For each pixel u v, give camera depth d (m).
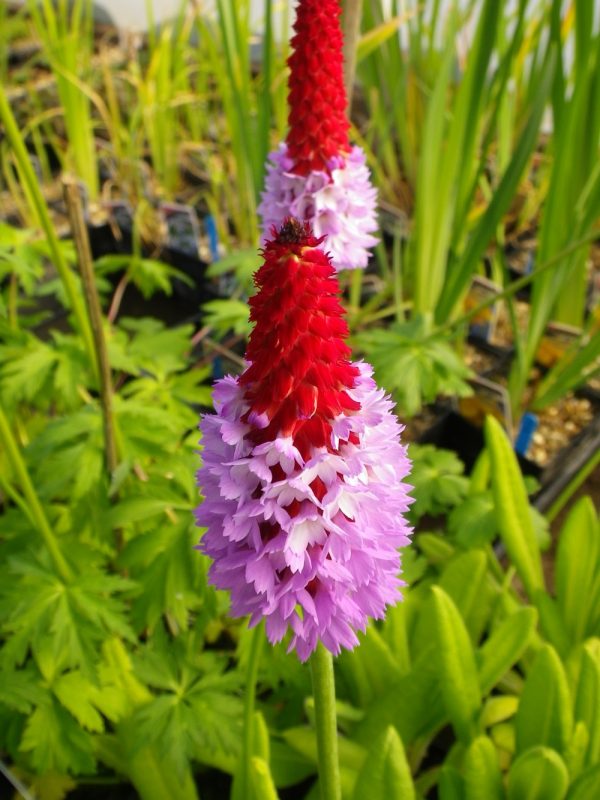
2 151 0.46
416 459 0.27
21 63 0.65
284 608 0.12
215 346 0.33
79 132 0.48
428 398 0.26
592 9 0.30
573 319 0.39
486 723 0.22
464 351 0.39
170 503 0.21
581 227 0.31
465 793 0.18
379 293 0.38
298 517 0.12
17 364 0.23
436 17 0.44
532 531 0.24
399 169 0.53
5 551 0.22
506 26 0.41
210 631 0.26
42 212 0.19
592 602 0.23
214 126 0.56
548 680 0.18
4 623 0.19
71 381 0.23
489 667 0.21
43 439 0.22
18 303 0.28
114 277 0.47
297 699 0.23
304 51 0.19
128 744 0.21
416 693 0.20
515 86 0.45
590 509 0.23
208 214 0.50
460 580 0.23
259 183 0.32
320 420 0.12
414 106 0.47
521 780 0.18
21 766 0.21
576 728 0.19
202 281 0.44
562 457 0.34
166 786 0.20
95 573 0.20
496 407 0.34
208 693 0.20
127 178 0.50
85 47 0.53
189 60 0.62
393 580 0.13
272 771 0.21
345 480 0.12
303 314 0.11
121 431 0.22
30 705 0.20
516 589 0.29
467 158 0.32
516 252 0.46
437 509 0.27
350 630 0.13
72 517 0.22
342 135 0.21
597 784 0.18
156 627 0.22
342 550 0.12
